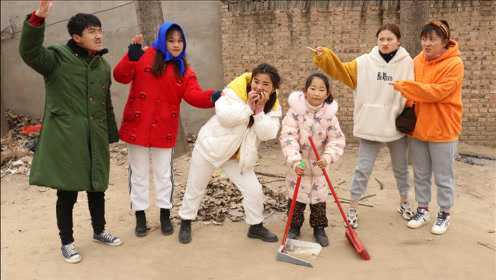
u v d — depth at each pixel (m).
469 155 4.72
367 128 3.85
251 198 3.80
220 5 7.59
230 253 3.71
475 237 3.77
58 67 3.37
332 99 3.69
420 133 3.76
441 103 3.63
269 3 7.17
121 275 3.46
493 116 4.47
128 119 3.85
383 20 6.77
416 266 3.38
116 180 5.78
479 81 4.63
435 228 3.86
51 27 8.40
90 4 8.20
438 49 3.58
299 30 7.11
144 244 3.94
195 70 7.89
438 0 5.50
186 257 3.69
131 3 8.02
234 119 3.49
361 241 3.79
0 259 3.81
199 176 3.80
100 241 3.99
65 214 3.63
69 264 3.66
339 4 6.88
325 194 3.71
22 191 5.69
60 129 3.42
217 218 4.38
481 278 3.20
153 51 3.79
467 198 4.43
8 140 7.71
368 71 3.82
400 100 3.79
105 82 3.61
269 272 3.39
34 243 4.11
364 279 3.25
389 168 5.66
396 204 4.55
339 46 7.00
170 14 7.78
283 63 7.28
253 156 3.70
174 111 3.91
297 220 3.83
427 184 3.97
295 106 3.64
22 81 8.84
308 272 3.38
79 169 3.47
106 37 8.20
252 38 7.37
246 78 3.65
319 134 3.62
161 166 3.98
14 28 8.67
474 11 5.03
